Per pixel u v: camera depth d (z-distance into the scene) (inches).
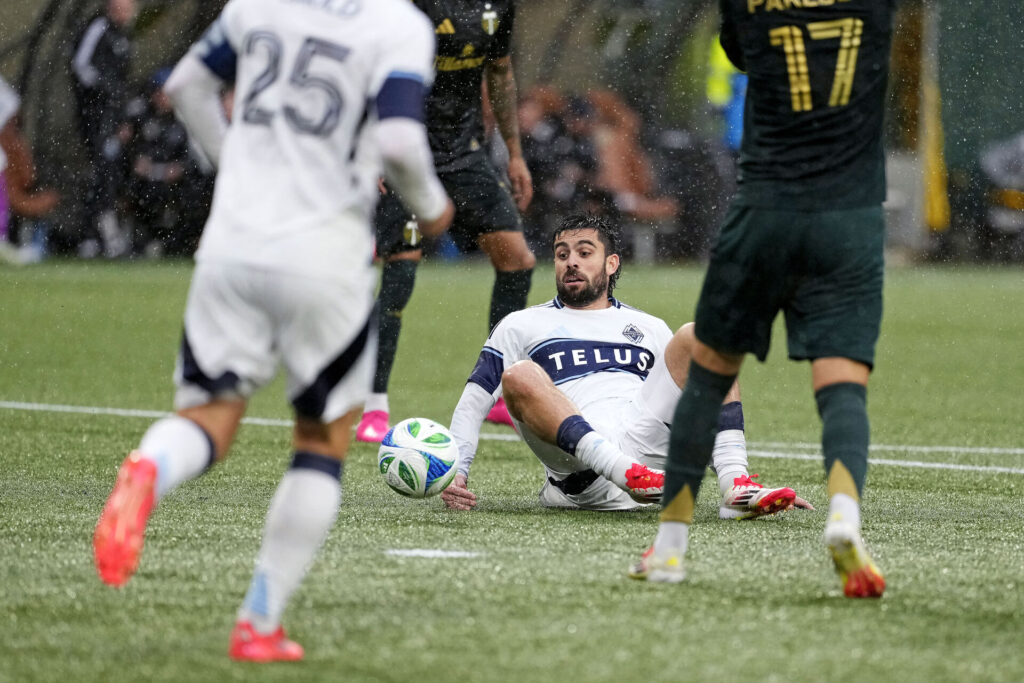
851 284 450.6
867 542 568.7
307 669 358.9
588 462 618.8
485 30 914.7
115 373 1306.6
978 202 3125.0
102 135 2443.4
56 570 474.9
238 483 713.6
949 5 2913.4
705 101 2854.3
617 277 716.7
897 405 1216.2
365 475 765.3
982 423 1096.2
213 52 398.9
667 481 474.3
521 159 986.1
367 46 379.9
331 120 378.6
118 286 2203.5
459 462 655.8
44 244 2504.9
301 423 384.2
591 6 2824.8
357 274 378.0
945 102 3016.7
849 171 450.6
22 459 791.1
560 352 683.4
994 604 444.8
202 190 2498.8
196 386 373.1
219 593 444.8
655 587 461.1
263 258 368.2
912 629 408.5
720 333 464.1
